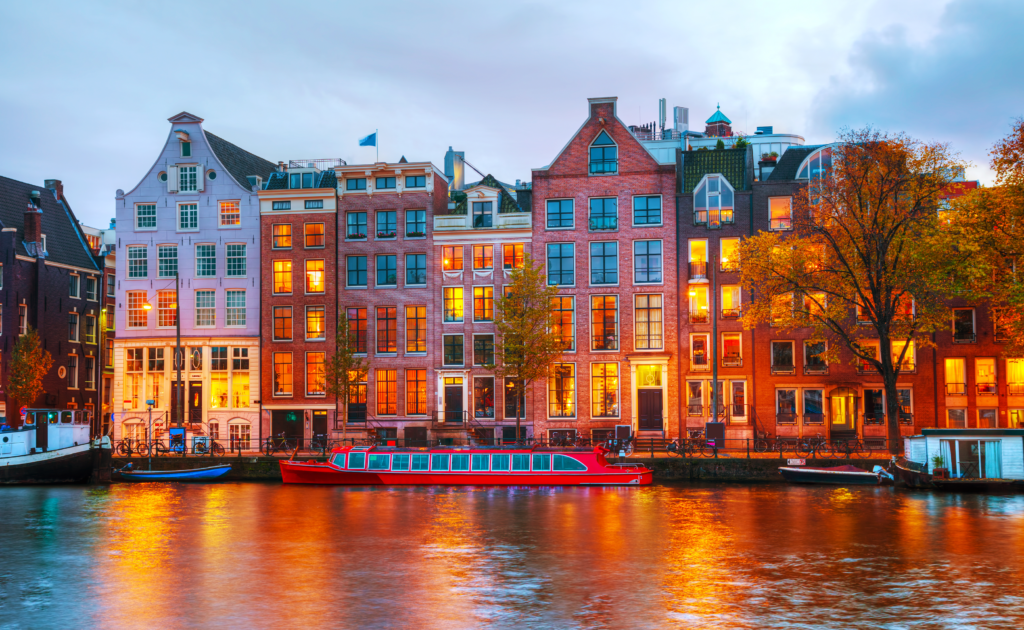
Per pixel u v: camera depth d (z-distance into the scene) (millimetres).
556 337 56594
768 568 27734
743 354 59375
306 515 38250
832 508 39500
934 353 58062
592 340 61094
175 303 64625
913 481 45844
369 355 62906
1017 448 44750
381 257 63375
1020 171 46438
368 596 24609
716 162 63344
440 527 35094
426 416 62188
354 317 63250
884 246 48406
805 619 22359
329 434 62312
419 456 49094
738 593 24750
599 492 45344
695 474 49938
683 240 60688
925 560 28781
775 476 49250
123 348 64625
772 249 52219
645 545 31297
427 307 62688
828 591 24938
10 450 52625
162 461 53438
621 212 61219
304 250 63719
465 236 62469
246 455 53094
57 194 75938
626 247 61094
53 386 70125
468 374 61906
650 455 51750
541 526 35188
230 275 64250
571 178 61844
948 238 47781
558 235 61688
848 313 57969
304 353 63219
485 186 63625
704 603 23750
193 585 26000
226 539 32938
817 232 53125
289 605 23797
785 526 34969
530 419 61312
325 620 22469
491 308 62062
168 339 64125
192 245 64625
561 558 29234
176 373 63562
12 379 63688
